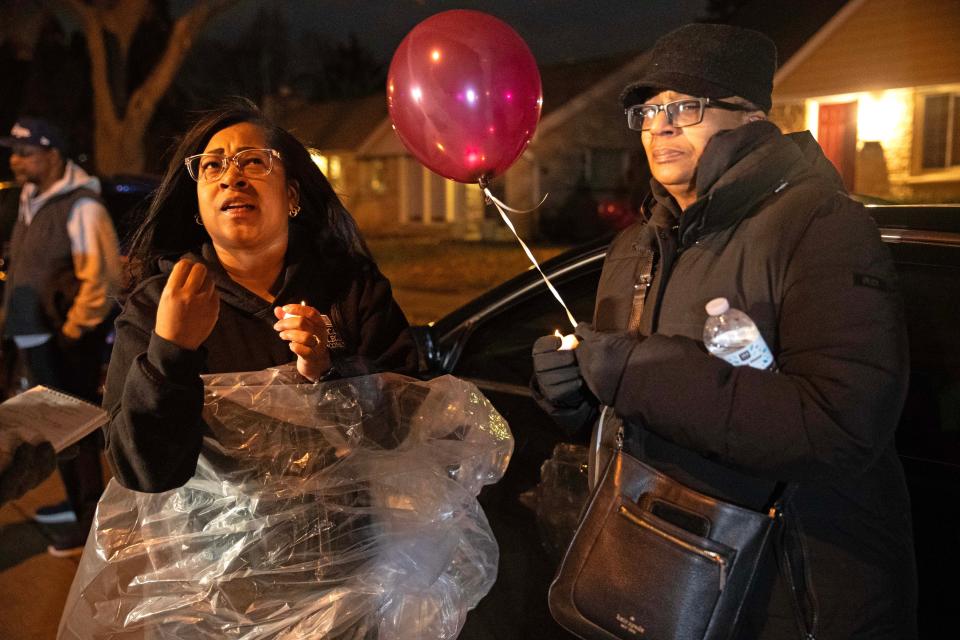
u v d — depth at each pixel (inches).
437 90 77.7
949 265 81.4
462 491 76.6
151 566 71.2
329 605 71.4
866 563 62.1
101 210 159.6
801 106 625.6
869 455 57.7
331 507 72.4
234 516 71.6
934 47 553.0
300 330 70.4
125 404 64.1
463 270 666.2
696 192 65.7
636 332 68.2
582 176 892.6
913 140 576.7
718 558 60.2
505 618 97.0
